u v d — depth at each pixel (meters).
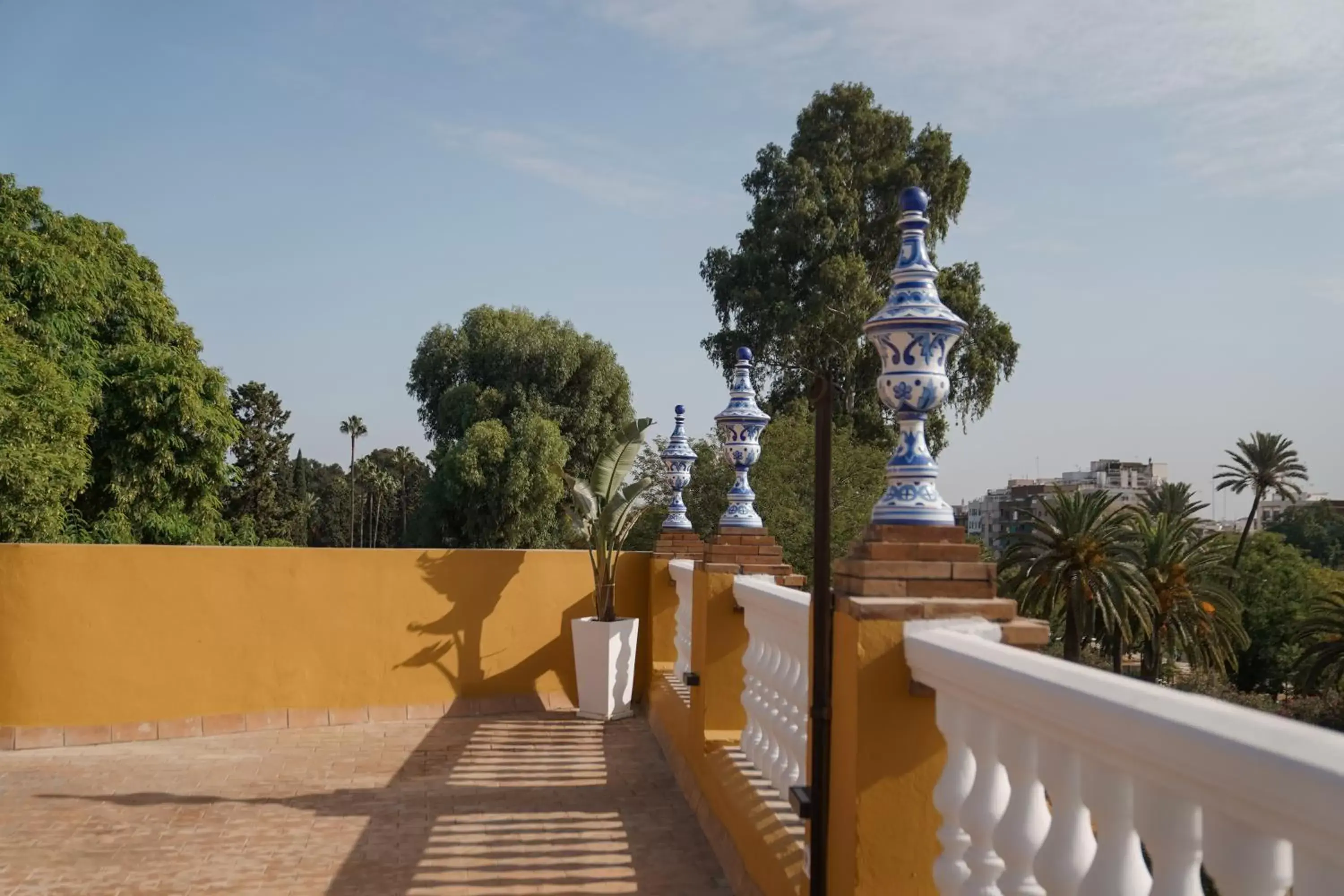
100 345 20.45
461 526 35.50
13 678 7.46
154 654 7.83
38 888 4.66
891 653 2.91
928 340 3.12
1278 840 1.51
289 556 8.30
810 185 32.72
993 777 2.47
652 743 7.67
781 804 4.35
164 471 20.28
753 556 5.96
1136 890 1.86
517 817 5.78
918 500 3.08
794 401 30.94
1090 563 31.77
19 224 19.64
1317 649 32.62
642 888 4.68
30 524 14.55
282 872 4.88
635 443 9.27
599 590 8.77
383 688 8.52
